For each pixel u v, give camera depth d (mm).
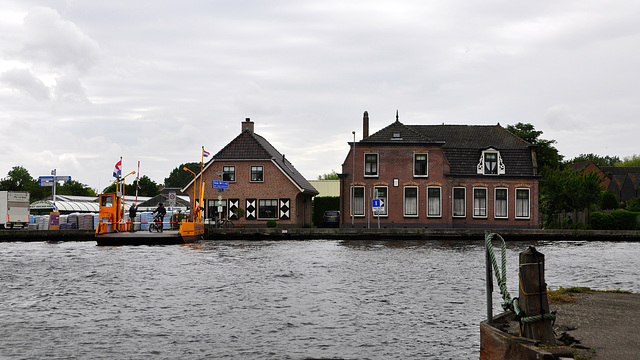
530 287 8320
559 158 73000
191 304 15703
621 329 9977
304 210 59406
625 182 106125
